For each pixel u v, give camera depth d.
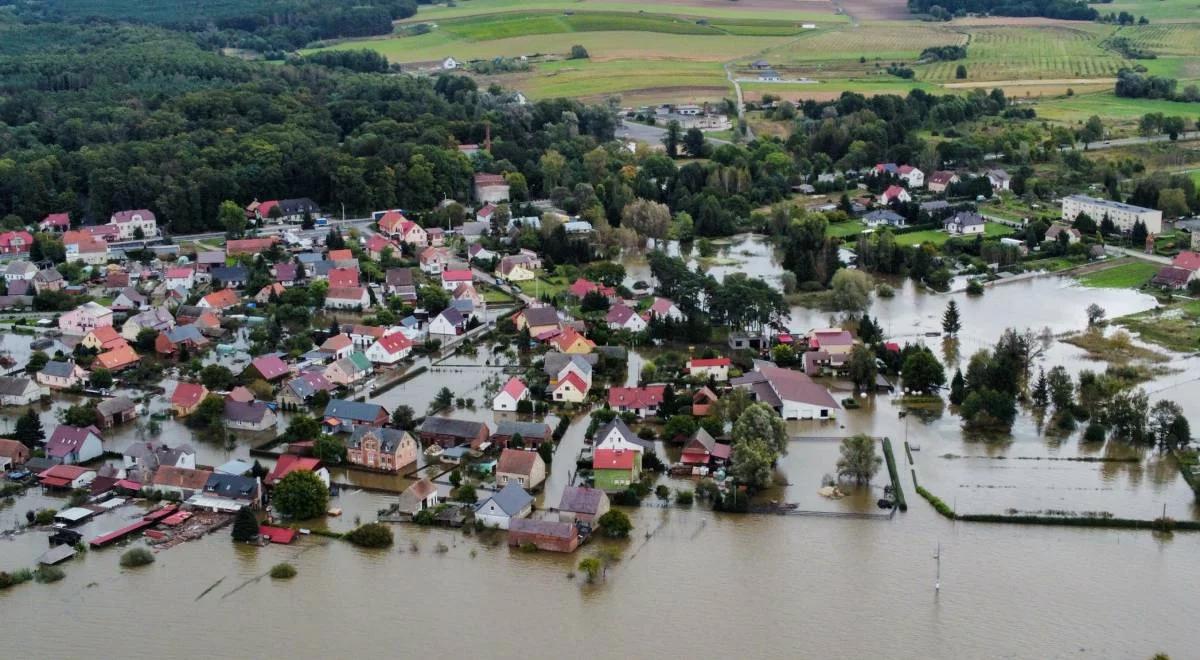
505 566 172.75
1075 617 157.50
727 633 155.38
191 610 162.38
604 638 154.88
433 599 164.38
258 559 175.62
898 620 157.62
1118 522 181.50
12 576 168.88
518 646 153.25
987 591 164.12
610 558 174.38
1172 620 156.50
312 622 159.12
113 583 169.25
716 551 176.00
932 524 183.12
